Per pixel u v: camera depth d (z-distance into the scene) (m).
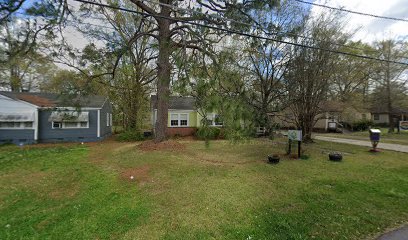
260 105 9.66
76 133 14.68
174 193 5.17
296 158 8.93
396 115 26.28
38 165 7.95
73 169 7.33
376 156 9.44
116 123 25.69
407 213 4.20
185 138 16.42
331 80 13.48
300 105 12.87
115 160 8.46
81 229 3.71
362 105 25.88
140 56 17.47
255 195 5.05
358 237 3.42
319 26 11.62
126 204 4.63
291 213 4.18
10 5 6.29
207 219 3.98
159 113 11.33
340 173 6.79
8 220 4.05
